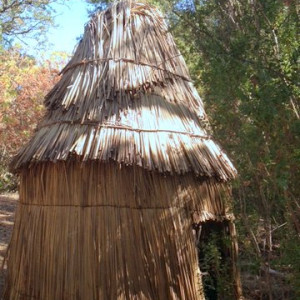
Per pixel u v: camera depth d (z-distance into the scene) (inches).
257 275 197.0
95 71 213.3
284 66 151.9
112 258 186.2
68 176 195.9
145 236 188.2
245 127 162.4
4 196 668.1
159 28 229.3
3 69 617.6
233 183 186.1
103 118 196.5
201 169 193.2
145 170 192.1
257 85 156.9
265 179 163.0
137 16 230.1
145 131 195.5
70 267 189.9
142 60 213.9
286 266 170.9
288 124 150.6
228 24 169.6
